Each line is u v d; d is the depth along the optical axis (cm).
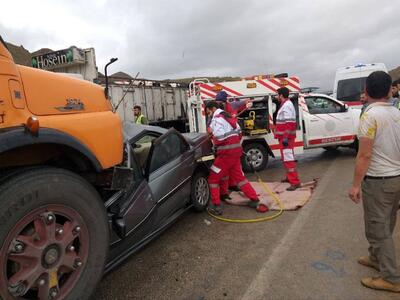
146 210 390
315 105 989
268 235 470
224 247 441
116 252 356
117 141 318
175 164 478
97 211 284
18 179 235
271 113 862
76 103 288
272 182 750
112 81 1321
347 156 1046
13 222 228
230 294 335
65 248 259
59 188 253
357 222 491
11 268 237
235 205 610
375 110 318
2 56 235
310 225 494
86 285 273
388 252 320
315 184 711
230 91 852
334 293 324
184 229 510
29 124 236
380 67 1395
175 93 1677
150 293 347
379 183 318
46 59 1056
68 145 265
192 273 381
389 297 313
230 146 546
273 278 357
